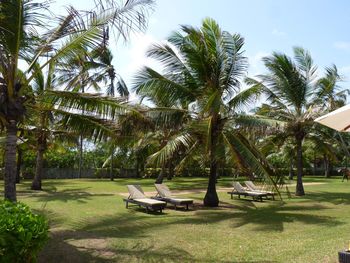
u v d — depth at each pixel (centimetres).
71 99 905
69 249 707
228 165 1360
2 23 746
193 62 1345
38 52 846
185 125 1370
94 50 851
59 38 832
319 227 943
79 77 1048
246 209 1359
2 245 365
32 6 762
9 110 810
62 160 4006
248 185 1903
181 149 1452
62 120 976
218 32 1373
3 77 809
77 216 1139
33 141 2205
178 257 651
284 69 1903
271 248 711
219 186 2648
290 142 2270
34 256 403
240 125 1323
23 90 845
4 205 464
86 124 966
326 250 679
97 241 775
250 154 1195
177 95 1345
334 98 1995
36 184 2233
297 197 1833
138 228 936
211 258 644
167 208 1362
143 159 3250
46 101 913
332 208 1375
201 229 923
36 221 422
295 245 732
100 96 907
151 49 1333
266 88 1939
